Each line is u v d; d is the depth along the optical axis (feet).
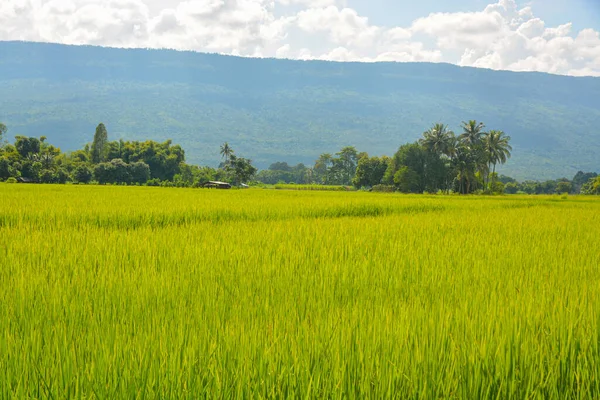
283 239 29.32
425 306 14.47
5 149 346.95
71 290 16.12
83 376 9.00
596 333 11.80
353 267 20.81
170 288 16.52
